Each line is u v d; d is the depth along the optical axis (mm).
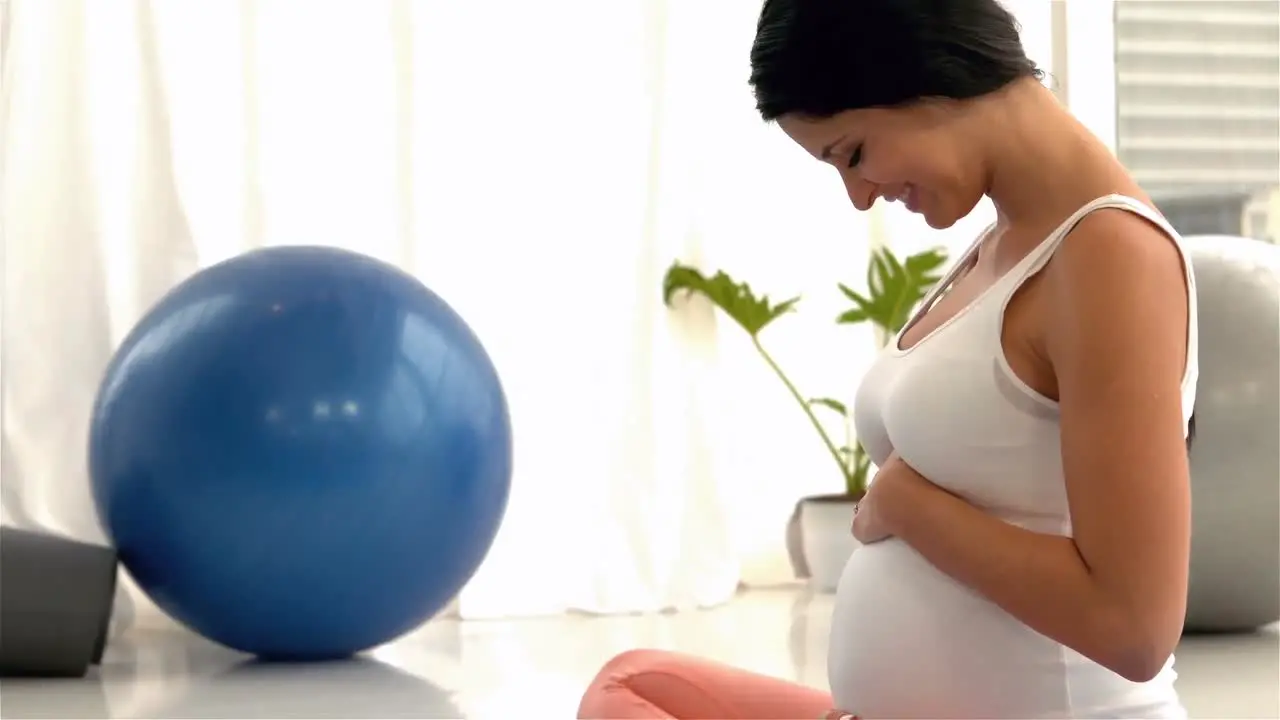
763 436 3283
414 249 2930
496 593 2955
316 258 2406
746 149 3227
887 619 1148
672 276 3105
